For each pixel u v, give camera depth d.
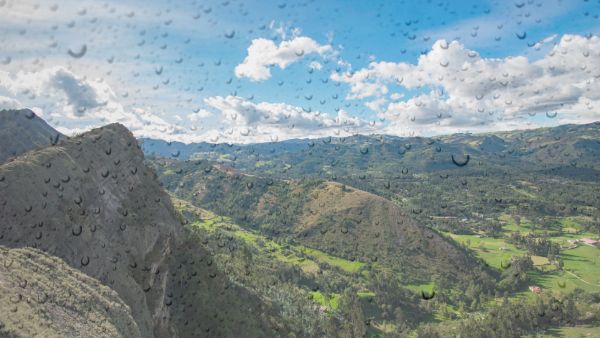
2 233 14.20
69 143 20.95
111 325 11.30
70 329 9.65
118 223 20.34
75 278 12.85
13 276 10.36
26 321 8.56
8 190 15.37
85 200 18.81
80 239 16.95
